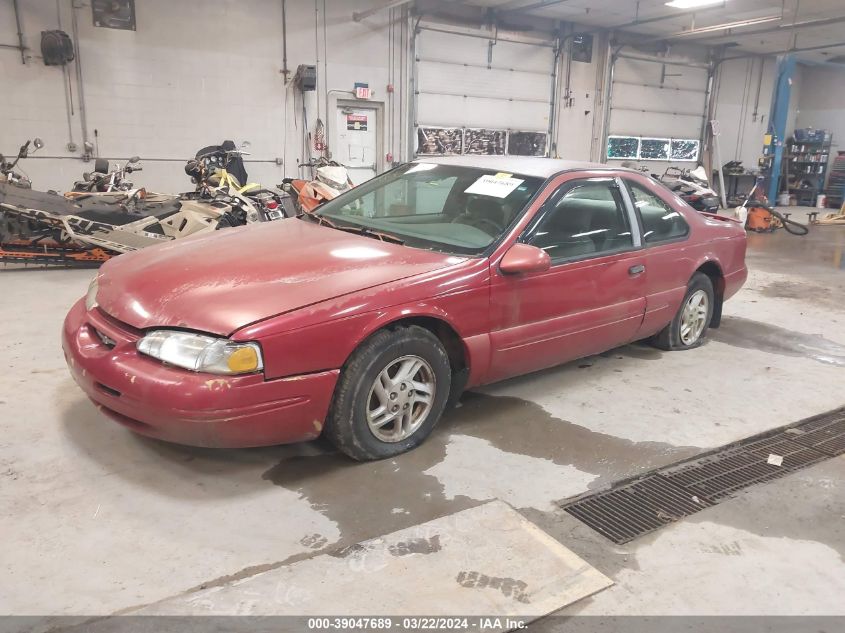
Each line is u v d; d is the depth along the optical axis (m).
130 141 9.78
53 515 2.29
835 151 19.67
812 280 7.60
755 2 12.27
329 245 3.02
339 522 2.35
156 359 2.36
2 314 4.76
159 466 2.67
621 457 3.00
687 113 17.19
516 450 3.00
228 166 8.73
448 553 2.19
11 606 1.85
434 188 3.63
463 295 2.88
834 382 4.15
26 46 8.78
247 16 10.33
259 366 2.33
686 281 4.26
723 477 2.87
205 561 2.10
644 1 12.28
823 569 2.24
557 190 3.37
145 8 9.47
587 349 3.68
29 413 3.07
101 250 6.52
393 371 2.80
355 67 11.62
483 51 13.22
